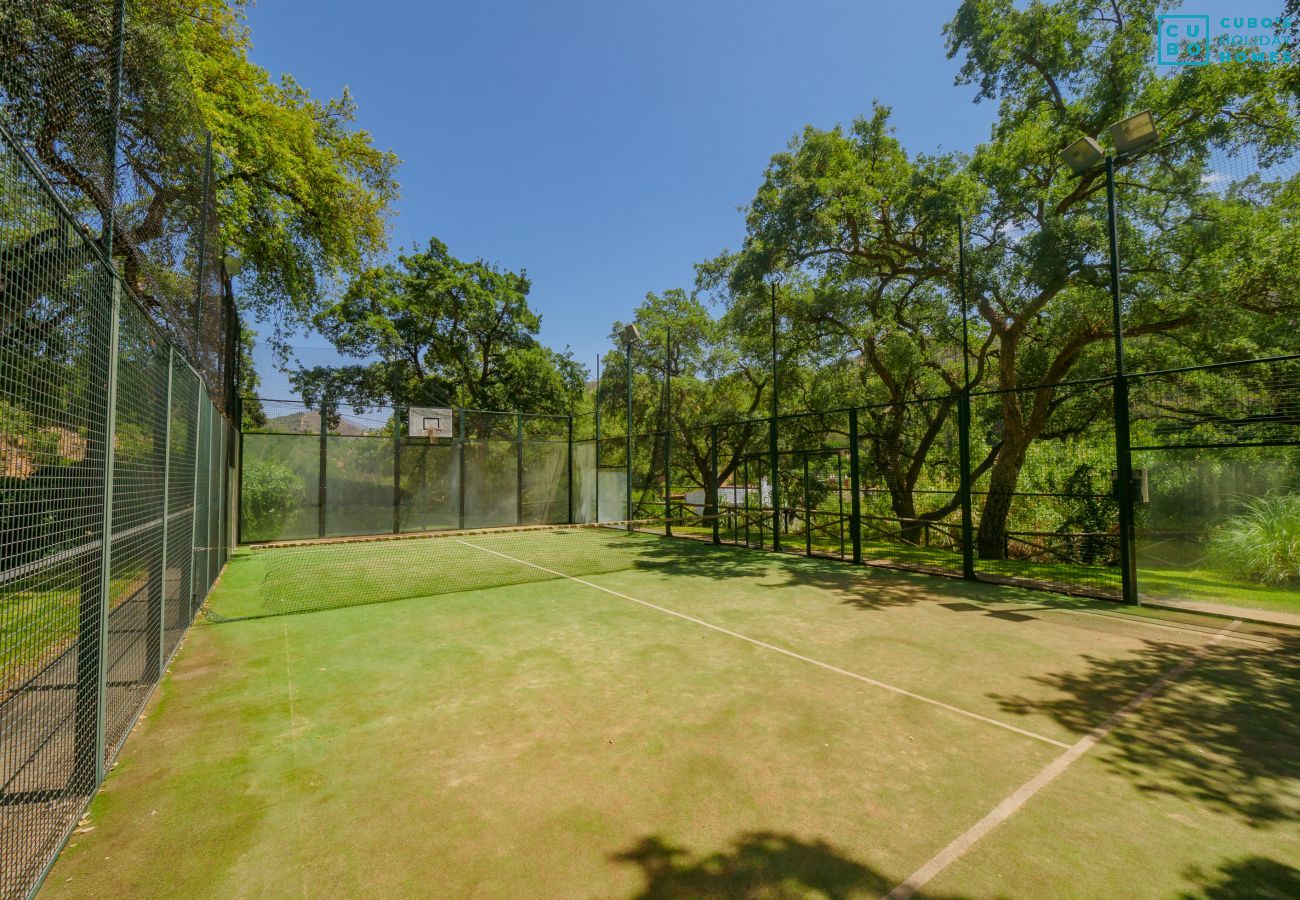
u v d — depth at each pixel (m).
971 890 2.10
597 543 13.05
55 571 2.41
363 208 14.36
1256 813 2.61
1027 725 3.52
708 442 19.77
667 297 23.59
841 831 2.46
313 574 8.96
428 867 2.23
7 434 1.96
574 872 2.20
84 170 2.69
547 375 23.50
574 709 3.74
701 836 2.42
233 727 3.49
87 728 2.70
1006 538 11.08
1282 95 8.68
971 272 11.14
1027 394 13.12
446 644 5.20
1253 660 4.75
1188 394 8.42
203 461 6.39
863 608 6.62
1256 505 9.05
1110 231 6.82
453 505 15.84
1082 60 10.59
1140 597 7.03
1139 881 2.15
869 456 15.32
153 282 3.91
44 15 2.44
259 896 2.07
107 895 2.07
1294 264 8.62
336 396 14.73
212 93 10.01
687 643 5.22
